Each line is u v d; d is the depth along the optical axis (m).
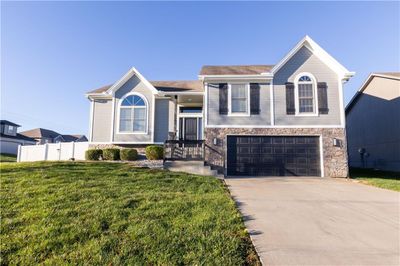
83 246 3.68
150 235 3.98
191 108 16.80
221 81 13.84
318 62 13.62
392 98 17.06
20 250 3.59
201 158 12.74
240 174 13.02
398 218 5.36
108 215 4.91
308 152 13.05
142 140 14.70
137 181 8.32
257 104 13.56
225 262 3.21
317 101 13.27
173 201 6.00
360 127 20.81
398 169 16.25
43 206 5.40
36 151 19.64
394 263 3.32
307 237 4.20
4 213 5.00
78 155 17.19
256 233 4.34
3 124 37.19
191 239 3.87
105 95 15.16
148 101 14.97
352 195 7.79
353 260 3.39
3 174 8.38
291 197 7.39
